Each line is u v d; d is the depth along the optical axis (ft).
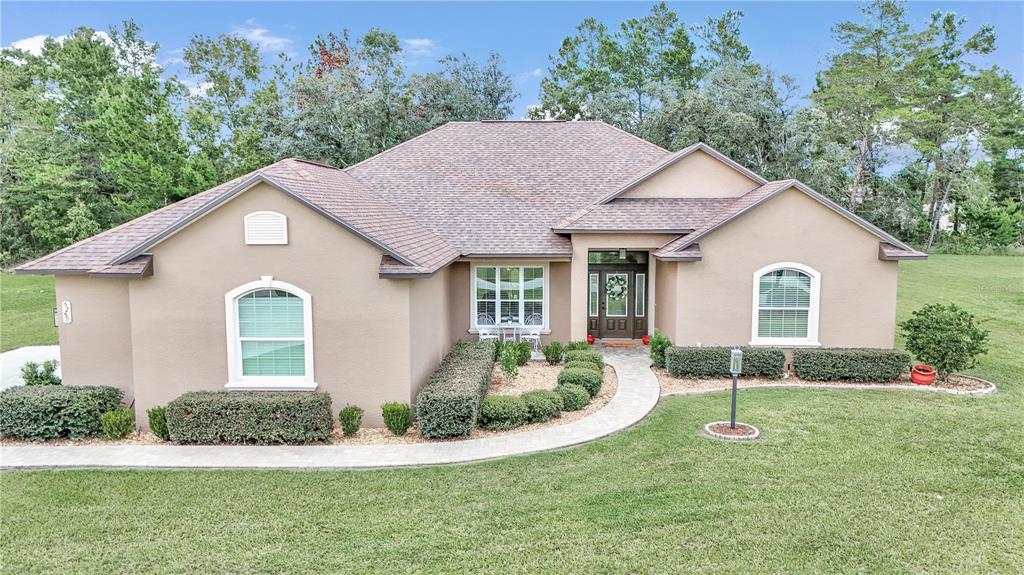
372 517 28.48
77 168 118.32
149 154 104.63
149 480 32.96
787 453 35.88
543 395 43.47
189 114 115.85
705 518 27.91
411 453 36.32
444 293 57.36
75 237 114.11
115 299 42.65
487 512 28.81
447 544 25.90
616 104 135.33
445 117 129.29
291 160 51.49
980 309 91.20
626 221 60.49
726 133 121.39
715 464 34.35
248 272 40.22
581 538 26.27
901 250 53.47
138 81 109.91
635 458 35.42
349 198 48.44
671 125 125.49
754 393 48.88
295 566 24.41
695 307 55.21
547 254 60.39
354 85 133.69
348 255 39.99
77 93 127.24
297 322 41.01
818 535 26.37
